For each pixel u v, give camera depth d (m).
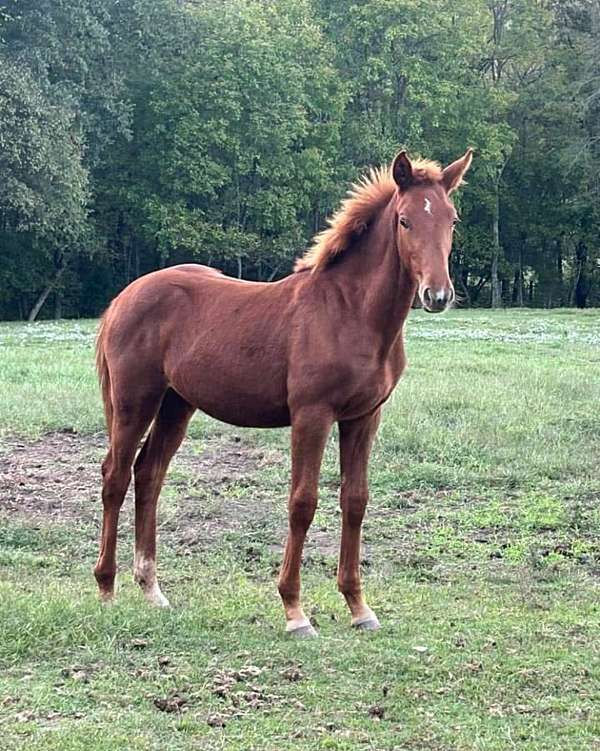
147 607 6.07
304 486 5.77
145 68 37.56
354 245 5.86
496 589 6.87
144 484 6.62
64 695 4.74
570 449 10.80
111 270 40.94
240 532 8.17
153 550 6.55
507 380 14.82
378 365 5.79
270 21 40.38
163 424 6.73
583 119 41.75
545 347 20.66
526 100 44.69
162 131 36.75
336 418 5.83
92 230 36.59
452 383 14.31
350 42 41.91
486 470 10.04
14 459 10.48
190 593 6.55
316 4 42.56
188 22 38.41
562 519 8.50
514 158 45.75
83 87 34.19
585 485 9.53
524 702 4.83
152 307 6.53
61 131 31.08
